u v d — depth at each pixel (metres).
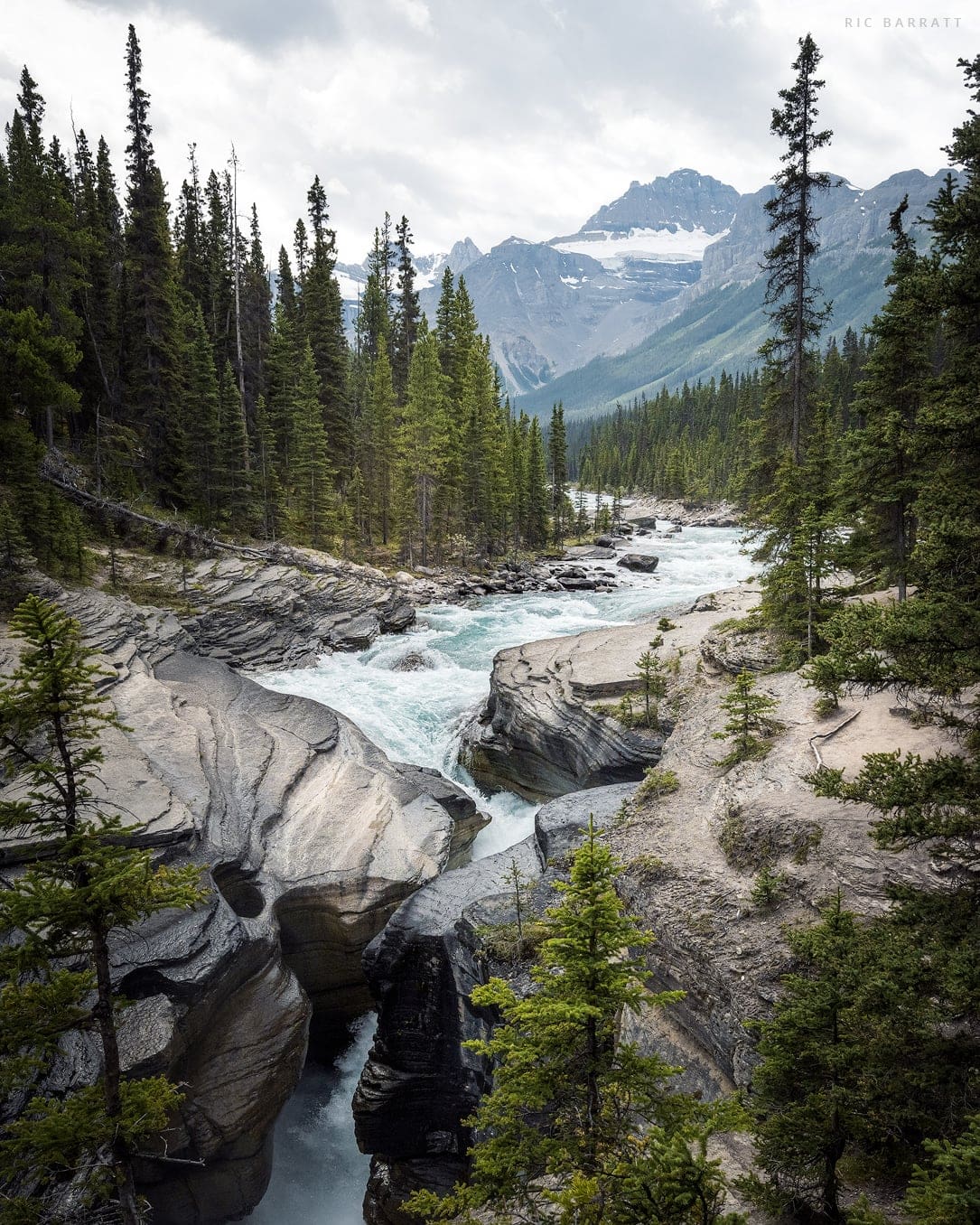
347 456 70.19
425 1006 18.33
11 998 9.02
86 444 50.41
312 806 24.59
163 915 17.62
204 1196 16.97
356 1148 19.70
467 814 27.14
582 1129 8.10
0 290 42.38
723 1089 11.83
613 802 22.58
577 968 7.67
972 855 8.27
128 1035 15.04
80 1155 10.86
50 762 9.01
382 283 87.88
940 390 9.20
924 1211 5.53
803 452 31.12
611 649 32.78
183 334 59.28
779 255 30.55
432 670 42.47
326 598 49.56
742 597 39.69
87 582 38.56
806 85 28.88
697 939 13.29
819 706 19.41
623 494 164.12
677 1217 6.49
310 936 21.83
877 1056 7.67
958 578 8.45
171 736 24.27
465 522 76.00
